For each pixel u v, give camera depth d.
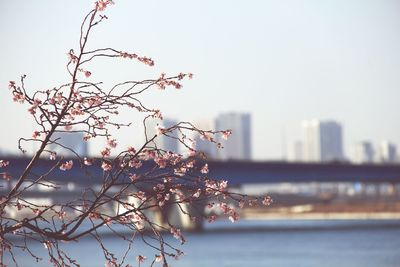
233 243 131.12
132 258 96.94
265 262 97.38
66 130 12.51
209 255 107.25
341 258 102.12
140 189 12.53
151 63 12.80
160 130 12.77
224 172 124.31
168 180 12.72
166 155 12.84
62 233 12.27
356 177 140.12
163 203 12.56
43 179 12.62
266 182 129.25
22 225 12.19
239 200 12.88
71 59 12.39
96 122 12.62
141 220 12.54
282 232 165.38
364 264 93.50
